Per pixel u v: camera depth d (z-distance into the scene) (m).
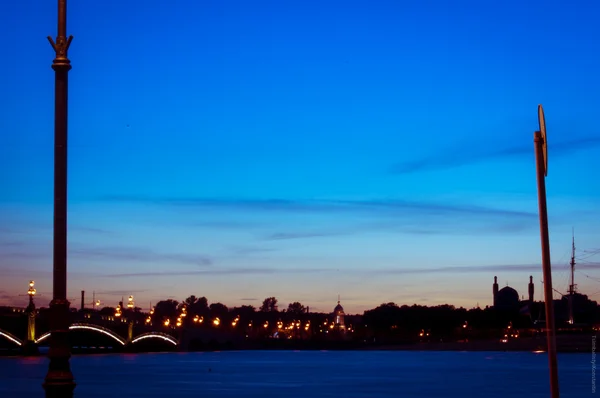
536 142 27.28
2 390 163.88
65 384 37.19
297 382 194.88
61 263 37.88
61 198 38.00
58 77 38.50
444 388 171.88
